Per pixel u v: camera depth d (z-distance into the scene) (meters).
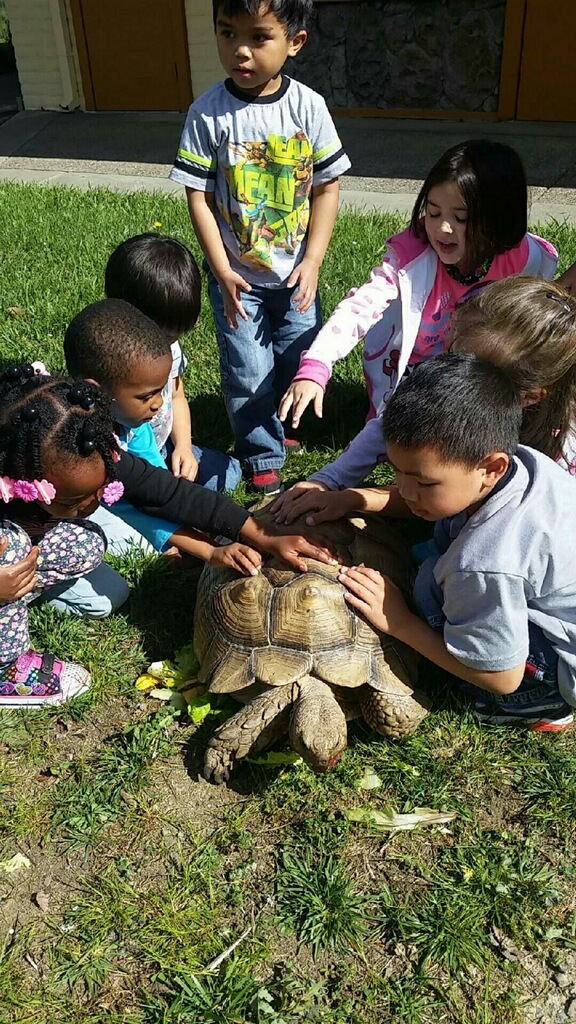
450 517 1.25
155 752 1.20
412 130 4.38
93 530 1.32
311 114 1.61
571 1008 0.92
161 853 1.08
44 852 1.09
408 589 1.29
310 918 1.00
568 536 1.06
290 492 1.38
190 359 2.18
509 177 1.40
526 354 1.16
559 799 1.13
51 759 1.21
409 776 1.16
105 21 5.15
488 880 1.03
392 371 1.65
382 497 1.38
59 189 3.80
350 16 4.46
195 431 1.96
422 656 1.29
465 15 4.19
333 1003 0.93
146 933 0.99
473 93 4.38
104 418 1.12
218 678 1.19
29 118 5.46
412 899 1.03
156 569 1.52
